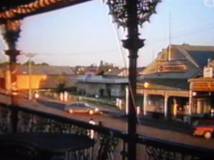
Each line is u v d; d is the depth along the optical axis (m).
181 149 3.61
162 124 31.02
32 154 4.46
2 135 5.05
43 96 51.84
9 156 4.60
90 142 4.60
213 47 40.06
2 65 11.57
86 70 57.84
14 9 6.50
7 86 8.66
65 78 57.81
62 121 5.80
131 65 4.60
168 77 38.62
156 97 37.78
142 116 35.44
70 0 5.30
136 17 4.58
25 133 5.25
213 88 33.94
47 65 63.28
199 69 37.31
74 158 5.14
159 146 3.93
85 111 36.06
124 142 4.55
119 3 4.63
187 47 39.72
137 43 4.57
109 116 34.28
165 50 40.03
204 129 26.88
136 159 4.34
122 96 42.16
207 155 3.31
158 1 4.59
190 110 34.66
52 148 4.21
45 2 5.61
